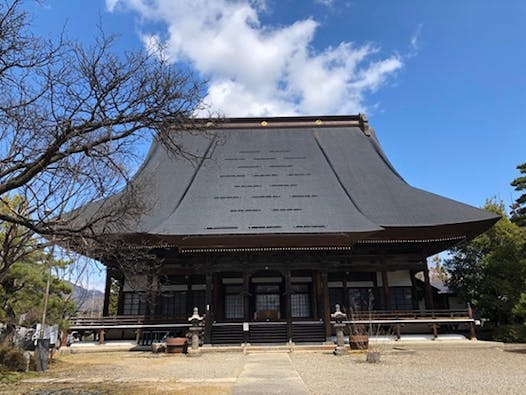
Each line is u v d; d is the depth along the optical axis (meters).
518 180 24.94
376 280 32.38
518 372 16.03
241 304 32.69
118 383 13.84
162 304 31.69
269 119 45.38
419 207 31.70
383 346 25.72
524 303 25.20
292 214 29.80
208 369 17.36
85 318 28.33
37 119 11.01
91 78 9.73
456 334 29.73
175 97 10.24
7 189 9.65
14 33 9.48
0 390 12.80
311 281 32.97
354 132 45.12
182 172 37.06
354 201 33.09
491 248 33.16
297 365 18.36
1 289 20.48
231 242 27.23
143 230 27.45
